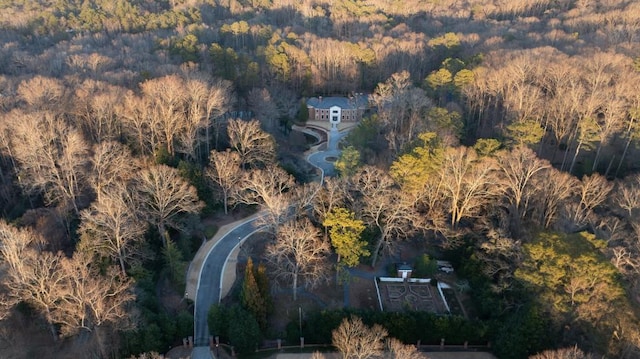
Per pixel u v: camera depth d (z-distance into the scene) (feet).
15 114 279.49
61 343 203.10
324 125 457.68
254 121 326.44
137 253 229.25
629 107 322.55
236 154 293.43
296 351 207.92
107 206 215.92
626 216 238.68
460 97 390.01
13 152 296.30
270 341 210.79
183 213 273.75
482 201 255.29
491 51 442.09
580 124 307.58
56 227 250.98
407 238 257.75
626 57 382.01
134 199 245.04
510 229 246.68
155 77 366.22
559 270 185.68
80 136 289.53
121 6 650.43
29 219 249.55
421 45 513.04
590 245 195.21
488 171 246.68
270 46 481.87
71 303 182.80
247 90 444.14
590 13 589.73
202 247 268.21
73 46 479.41
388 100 368.27
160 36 547.49
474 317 227.20
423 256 250.16
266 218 261.65
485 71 383.65
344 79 497.87
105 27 595.88
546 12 644.69
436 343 213.25
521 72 357.20
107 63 416.67
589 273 178.40
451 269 255.91
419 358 172.96
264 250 265.13
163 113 295.48
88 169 288.92
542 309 187.52
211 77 393.50
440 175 254.27
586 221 237.45
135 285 216.33
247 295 207.31
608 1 617.21
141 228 234.17
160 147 294.25
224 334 207.62
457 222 263.70
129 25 603.67
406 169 249.55
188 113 328.08
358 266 259.39
